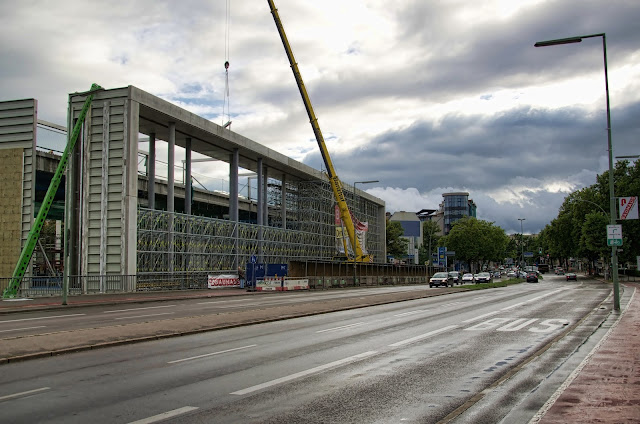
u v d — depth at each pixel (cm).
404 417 770
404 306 3038
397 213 16488
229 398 878
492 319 2222
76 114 4522
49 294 3778
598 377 980
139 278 4347
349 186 9212
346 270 6806
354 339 1620
